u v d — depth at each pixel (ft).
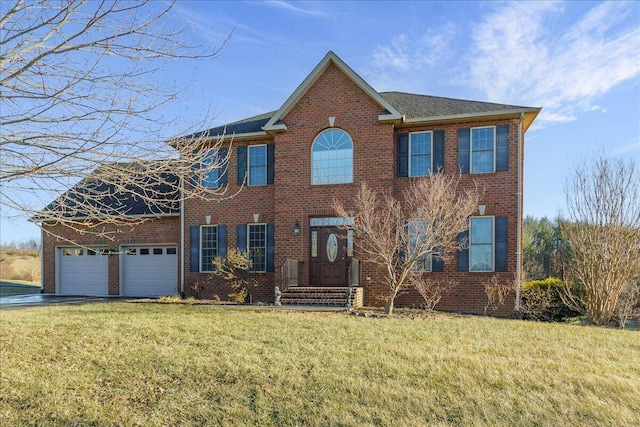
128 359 24.75
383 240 42.39
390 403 18.98
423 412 18.25
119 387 21.17
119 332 30.76
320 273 53.21
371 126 51.78
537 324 38.34
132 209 64.08
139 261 65.05
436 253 47.39
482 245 49.52
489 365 23.77
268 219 56.90
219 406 19.02
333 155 53.36
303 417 17.89
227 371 22.72
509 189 49.01
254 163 58.34
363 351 26.09
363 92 52.29
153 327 32.40
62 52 17.04
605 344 29.76
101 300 56.80
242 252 56.75
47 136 16.42
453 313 46.14
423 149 52.08
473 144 50.60
